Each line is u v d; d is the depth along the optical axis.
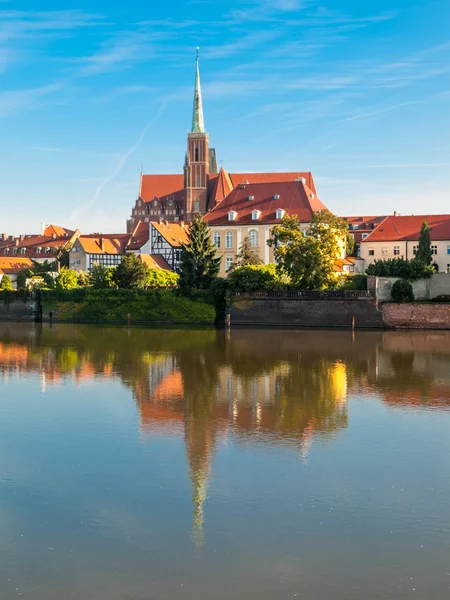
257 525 23.70
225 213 149.00
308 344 76.25
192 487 27.36
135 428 36.69
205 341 80.50
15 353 69.50
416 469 29.58
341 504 25.56
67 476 28.75
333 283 101.81
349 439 34.31
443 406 42.03
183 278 110.12
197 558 21.33
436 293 97.44
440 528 23.44
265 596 19.19
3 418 39.16
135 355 67.00
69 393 46.69
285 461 30.66
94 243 173.00
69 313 119.56
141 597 19.16
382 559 21.25
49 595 19.25
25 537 22.81
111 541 22.52
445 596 19.19
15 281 174.75
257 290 102.88
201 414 39.91
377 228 152.62
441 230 146.25
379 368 57.34
